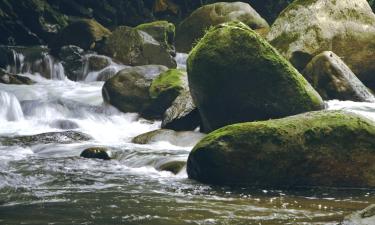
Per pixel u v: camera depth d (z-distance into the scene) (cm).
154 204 761
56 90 1809
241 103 1273
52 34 2655
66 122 1472
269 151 895
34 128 1451
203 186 891
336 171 900
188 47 2600
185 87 1534
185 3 3288
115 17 3030
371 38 1819
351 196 838
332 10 1833
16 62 2144
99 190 851
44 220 673
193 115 1392
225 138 904
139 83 1611
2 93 1562
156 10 3244
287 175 898
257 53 1256
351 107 1501
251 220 683
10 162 1075
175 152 1134
